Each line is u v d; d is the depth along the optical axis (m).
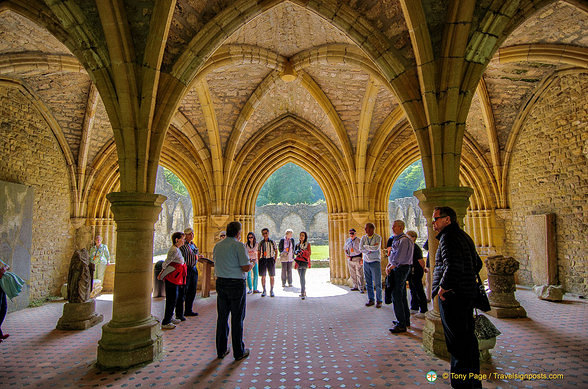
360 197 9.77
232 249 3.96
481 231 9.94
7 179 7.12
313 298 7.75
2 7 4.20
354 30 4.73
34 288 7.79
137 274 3.98
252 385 3.19
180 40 4.52
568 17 5.35
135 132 4.11
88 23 4.04
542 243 8.00
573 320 5.30
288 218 28.58
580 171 7.14
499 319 5.41
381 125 9.49
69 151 8.95
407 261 4.82
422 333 4.62
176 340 4.65
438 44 4.32
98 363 3.75
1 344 4.60
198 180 10.10
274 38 6.85
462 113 4.30
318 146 10.52
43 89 7.64
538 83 7.89
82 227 9.38
